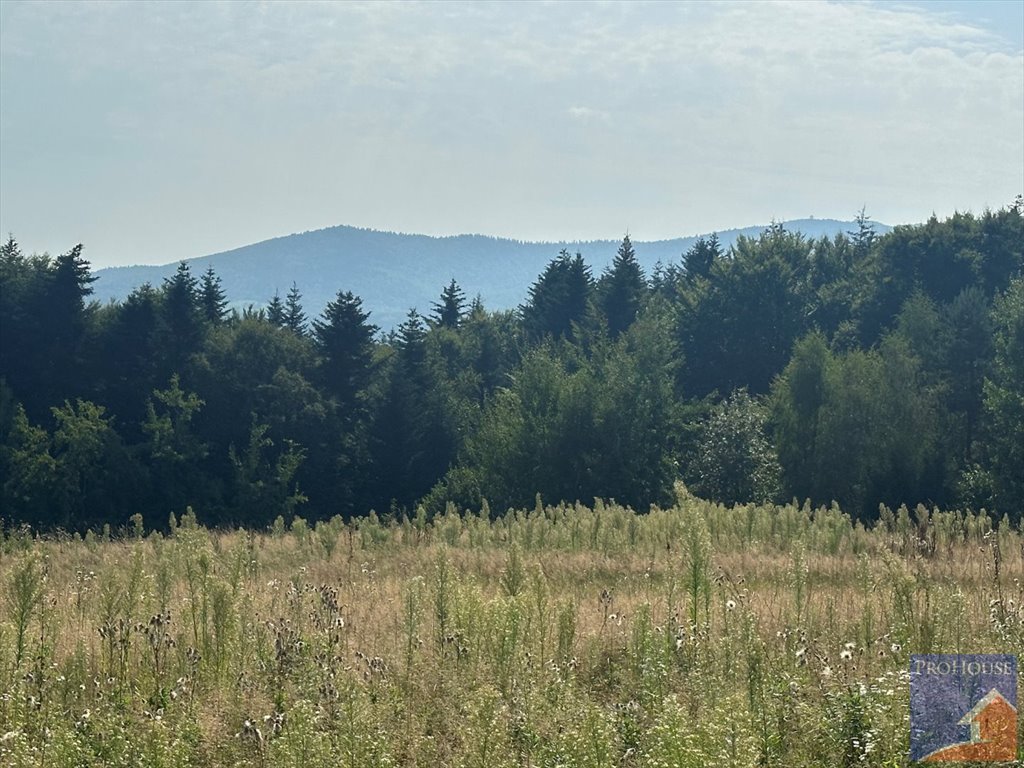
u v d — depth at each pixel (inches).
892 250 2891.2
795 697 387.2
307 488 2459.4
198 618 512.7
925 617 471.2
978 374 2262.6
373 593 634.8
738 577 718.5
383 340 3245.6
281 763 342.3
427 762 366.9
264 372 2527.1
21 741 348.8
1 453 2142.0
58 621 510.3
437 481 2519.7
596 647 487.8
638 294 3235.7
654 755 335.6
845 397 2128.4
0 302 2423.7
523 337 3267.7
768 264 2962.6
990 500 1958.7
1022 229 2881.4
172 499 2237.9
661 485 2182.6
